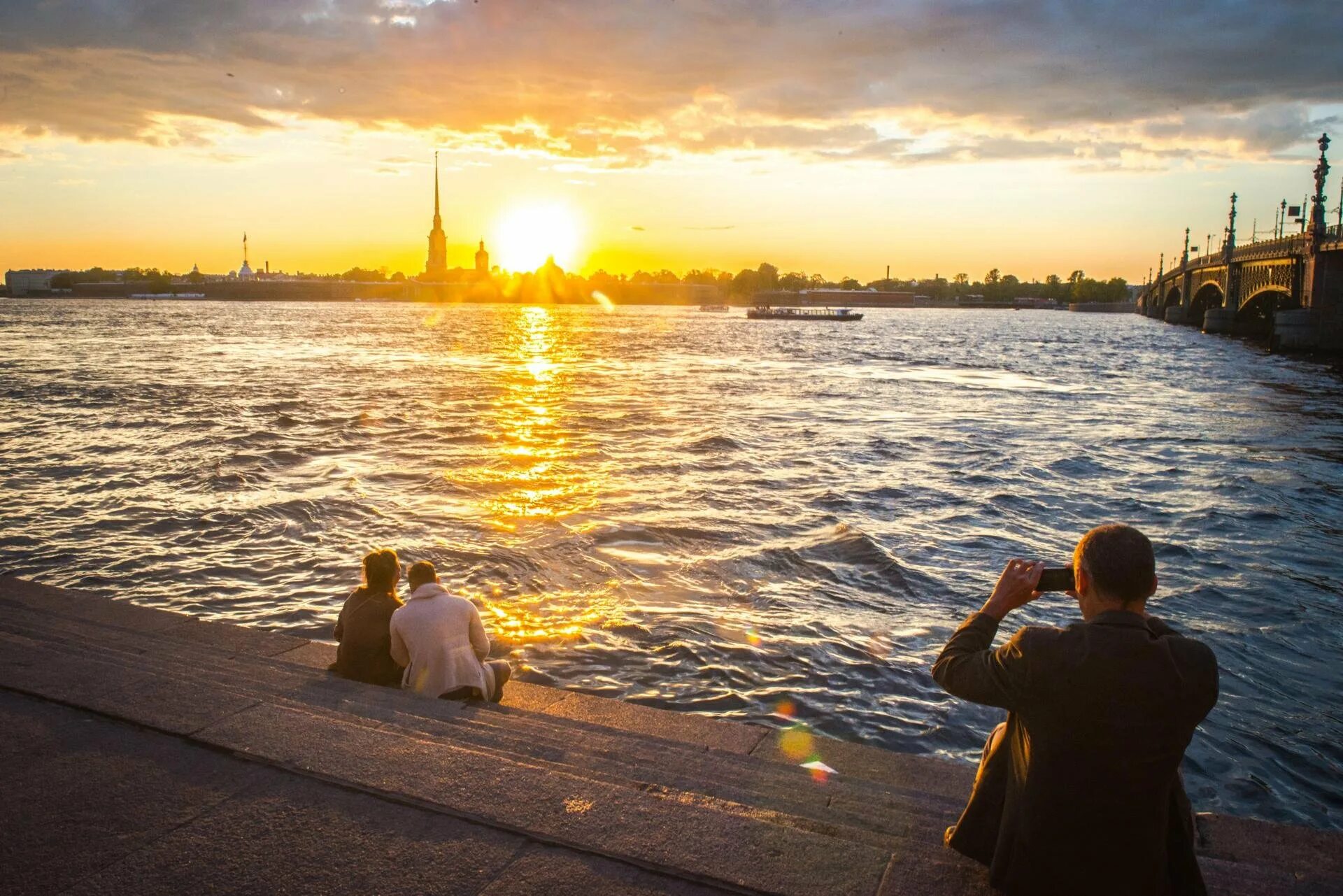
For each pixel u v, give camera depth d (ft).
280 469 68.28
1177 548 49.96
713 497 59.82
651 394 140.26
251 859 12.42
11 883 11.86
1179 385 170.91
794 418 109.91
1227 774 25.50
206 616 36.19
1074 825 10.54
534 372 186.70
